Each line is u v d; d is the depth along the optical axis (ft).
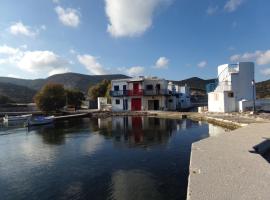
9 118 142.51
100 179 36.65
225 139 42.80
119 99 184.96
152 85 175.94
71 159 49.01
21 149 61.77
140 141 65.16
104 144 63.05
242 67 114.52
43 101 175.01
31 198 30.99
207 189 20.18
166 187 32.71
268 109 107.04
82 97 259.60
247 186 20.67
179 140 64.28
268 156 37.76
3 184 36.04
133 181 35.29
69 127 110.11
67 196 31.22
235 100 112.27
